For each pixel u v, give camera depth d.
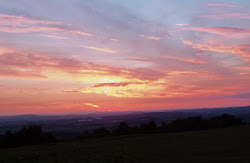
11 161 12.91
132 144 18.62
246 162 11.15
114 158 12.48
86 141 24.48
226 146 15.45
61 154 13.47
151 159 12.44
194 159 12.09
